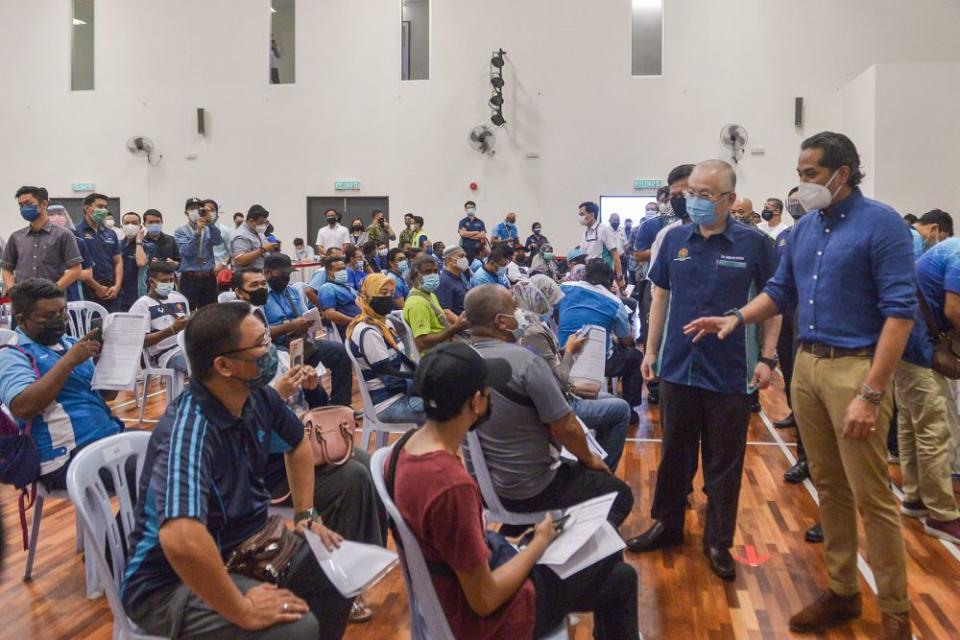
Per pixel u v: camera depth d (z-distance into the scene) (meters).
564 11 12.52
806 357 2.43
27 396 2.54
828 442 2.48
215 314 1.75
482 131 12.66
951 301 3.04
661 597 2.80
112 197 13.74
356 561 1.87
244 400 1.83
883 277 2.21
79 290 5.93
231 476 1.79
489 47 12.71
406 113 12.98
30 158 13.93
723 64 12.19
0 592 2.85
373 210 13.19
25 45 13.84
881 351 2.18
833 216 2.37
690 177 2.84
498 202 12.84
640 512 3.71
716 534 2.98
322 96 13.16
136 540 1.76
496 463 2.36
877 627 2.55
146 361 5.04
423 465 1.58
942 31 11.60
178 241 7.92
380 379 3.81
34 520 2.95
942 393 3.28
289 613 1.64
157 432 1.75
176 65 13.44
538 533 1.72
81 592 2.85
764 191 12.18
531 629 1.66
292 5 13.23
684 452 3.12
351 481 2.49
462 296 6.33
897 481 3.98
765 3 12.04
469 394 1.62
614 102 12.48
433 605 1.62
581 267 6.75
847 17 11.84
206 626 1.66
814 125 12.02
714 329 2.59
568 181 12.65
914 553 3.14
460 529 1.53
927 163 10.25
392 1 12.92
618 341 5.02
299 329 4.22
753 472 4.26
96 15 13.57
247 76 13.29
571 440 2.34
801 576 2.97
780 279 2.59
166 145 13.53
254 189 13.38
